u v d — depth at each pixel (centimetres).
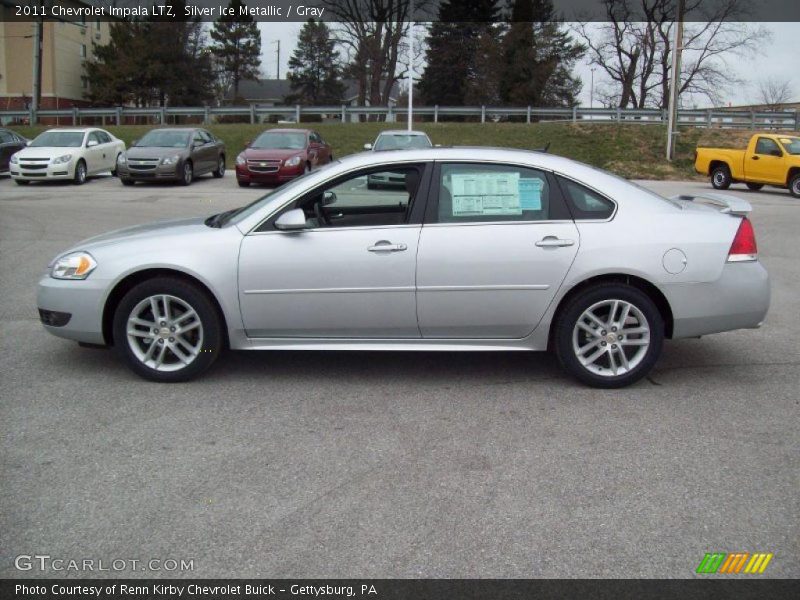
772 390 502
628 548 308
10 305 722
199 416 449
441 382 516
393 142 1991
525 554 304
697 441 416
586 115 3297
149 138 2141
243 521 328
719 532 321
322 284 486
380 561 299
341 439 418
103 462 385
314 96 7700
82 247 515
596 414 457
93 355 568
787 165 2100
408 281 484
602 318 497
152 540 313
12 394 483
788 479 370
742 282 493
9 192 1841
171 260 487
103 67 5194
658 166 2920
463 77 5628
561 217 488
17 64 5131
